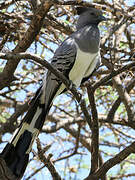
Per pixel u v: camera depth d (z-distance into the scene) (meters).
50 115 11.42
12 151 7.25
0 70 10.76
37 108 7.87
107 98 10.95
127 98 9.12
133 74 9.37
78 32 8.51
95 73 9.98
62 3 6.84
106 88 10.49
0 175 7.04
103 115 10.09
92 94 7.39
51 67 6.99
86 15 9.23
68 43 8.36
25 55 6.54
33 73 11.41
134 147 7.28
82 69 8.36
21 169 7.16
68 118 11.12
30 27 7.26
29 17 10.09
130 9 9.57
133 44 11.05
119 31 10.60
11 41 10.20
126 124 9.36
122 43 11.83
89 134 11.91
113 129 11.48
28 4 10.73
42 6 6.89
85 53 8.22
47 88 8.08
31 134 7.52
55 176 7.65
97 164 7.93
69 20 10.34
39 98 7.96
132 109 9.07
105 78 7.46
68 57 8.27
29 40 7.46
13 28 9.71
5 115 11.88
